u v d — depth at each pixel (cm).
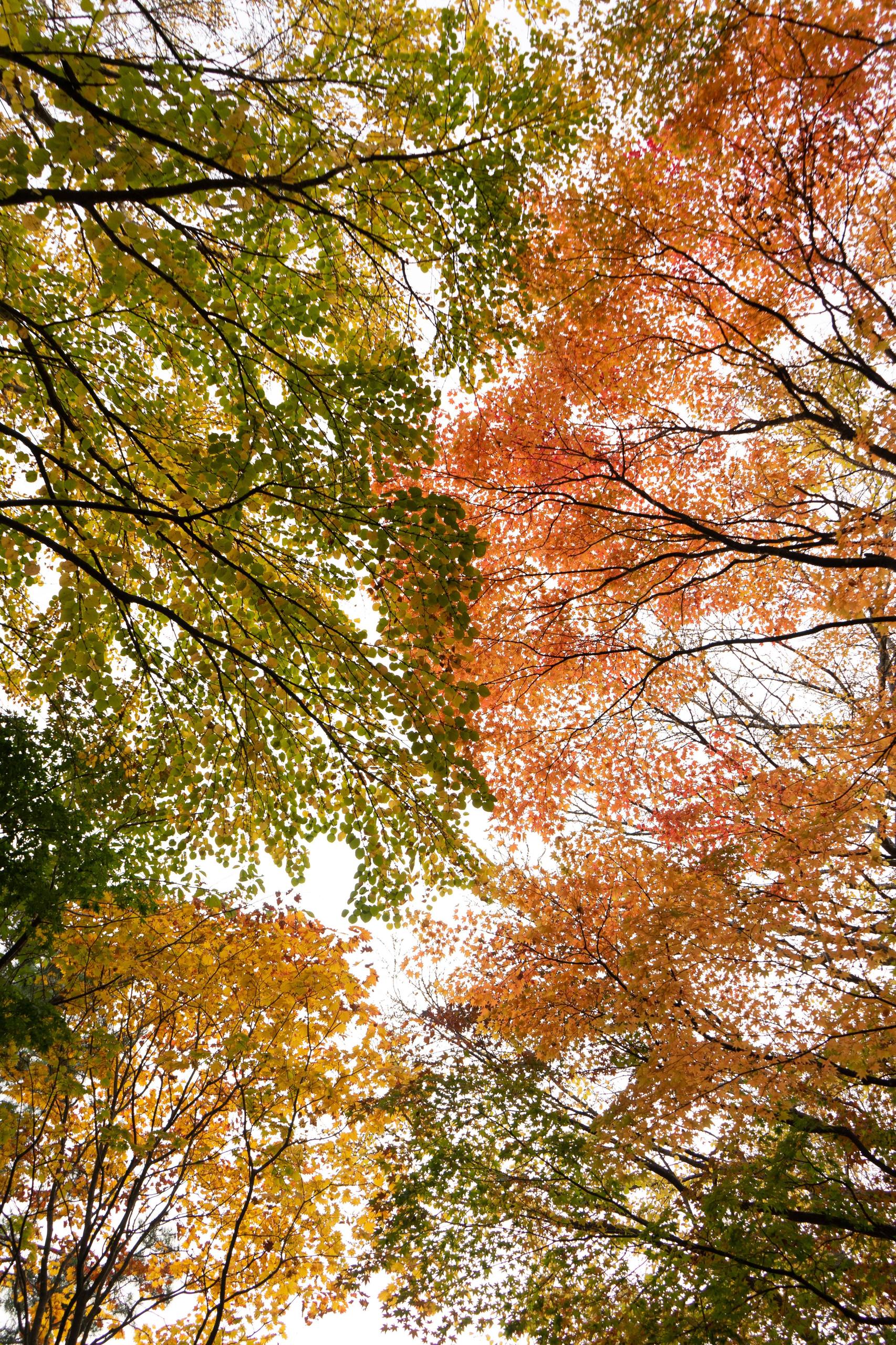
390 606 532
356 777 588
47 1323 621
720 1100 648
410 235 577
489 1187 774
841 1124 668
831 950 627
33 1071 632
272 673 541
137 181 377
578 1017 804
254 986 697
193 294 472
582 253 743
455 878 610
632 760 974
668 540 825
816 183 688
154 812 681
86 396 598
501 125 568
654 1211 828
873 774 645
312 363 505
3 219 506
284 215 493
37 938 651
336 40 530
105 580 475
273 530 612
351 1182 691
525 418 852
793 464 934
